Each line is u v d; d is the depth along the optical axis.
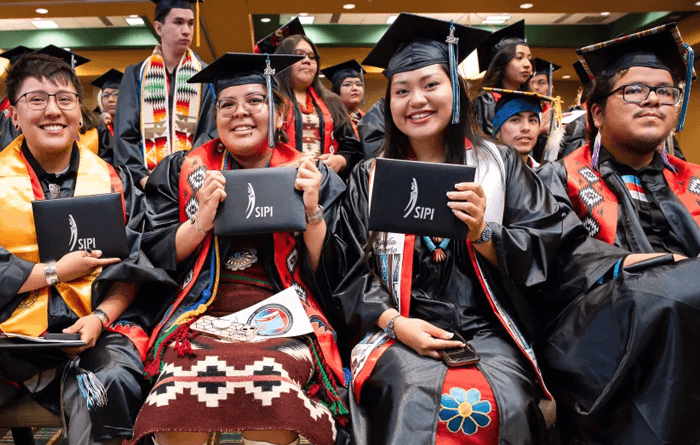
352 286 2.35
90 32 11.77
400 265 2.35
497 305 2.29
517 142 3.68
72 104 2.48
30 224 2.46
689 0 9.59
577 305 2.24
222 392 1.92
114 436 2.06
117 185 2.70
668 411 1.89
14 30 11.70
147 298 2.54
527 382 2.05
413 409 1.91
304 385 2.11
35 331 2.32
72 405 2.16
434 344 2.06
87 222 2.35
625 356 1.95
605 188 2.66
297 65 4.44
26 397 2.31
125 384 2.11
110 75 5.91
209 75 2.46
